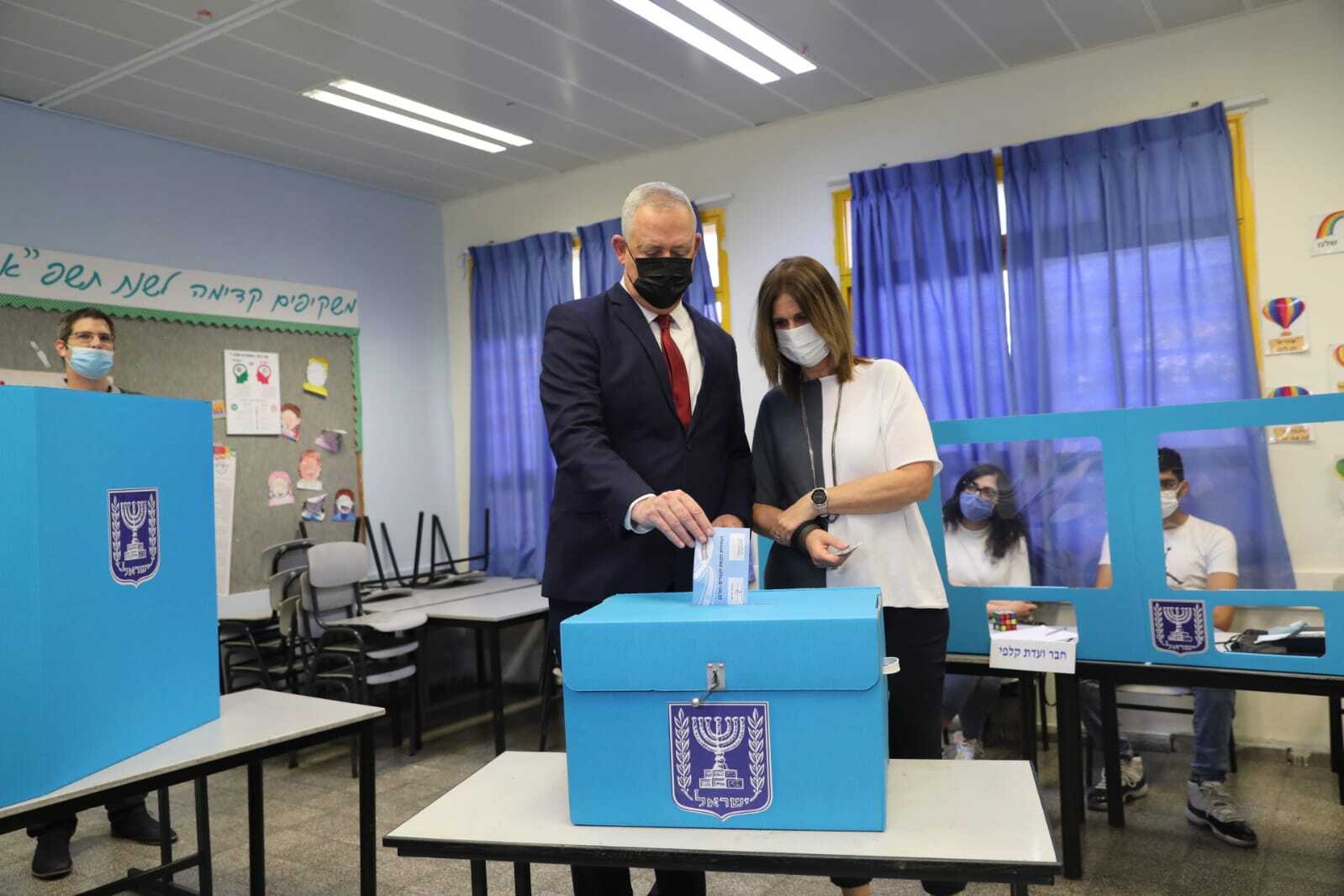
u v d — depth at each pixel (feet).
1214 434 7.89
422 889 9.20
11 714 4.80
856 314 14.79
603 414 5.72
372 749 6.82
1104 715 9.89
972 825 3.97
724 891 8.94
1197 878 8.61
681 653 4.02
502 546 18.69
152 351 14.89
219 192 16.01
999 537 8.64
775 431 6.70
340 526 17.44
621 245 5.85
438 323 19.67
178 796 12.30
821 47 12.82
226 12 11.18
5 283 13.24
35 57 12.19
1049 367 13.42
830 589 4.77
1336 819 9.87
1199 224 12.52
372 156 16.67
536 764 5.16
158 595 5.87
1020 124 13.83
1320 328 11.94
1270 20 12.15
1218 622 7.93
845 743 3.92
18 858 10.34
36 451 4.95
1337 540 7.63
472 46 12.39
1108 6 11.93
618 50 12.65
